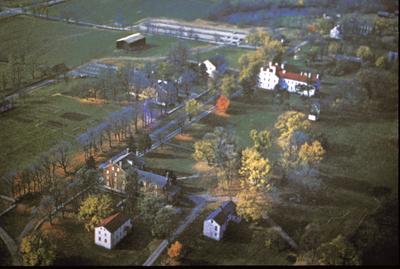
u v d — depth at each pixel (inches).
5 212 7726.4
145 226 7470.5
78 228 7406.5
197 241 7219.5
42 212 7632.9
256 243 7209.6
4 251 6983.3
